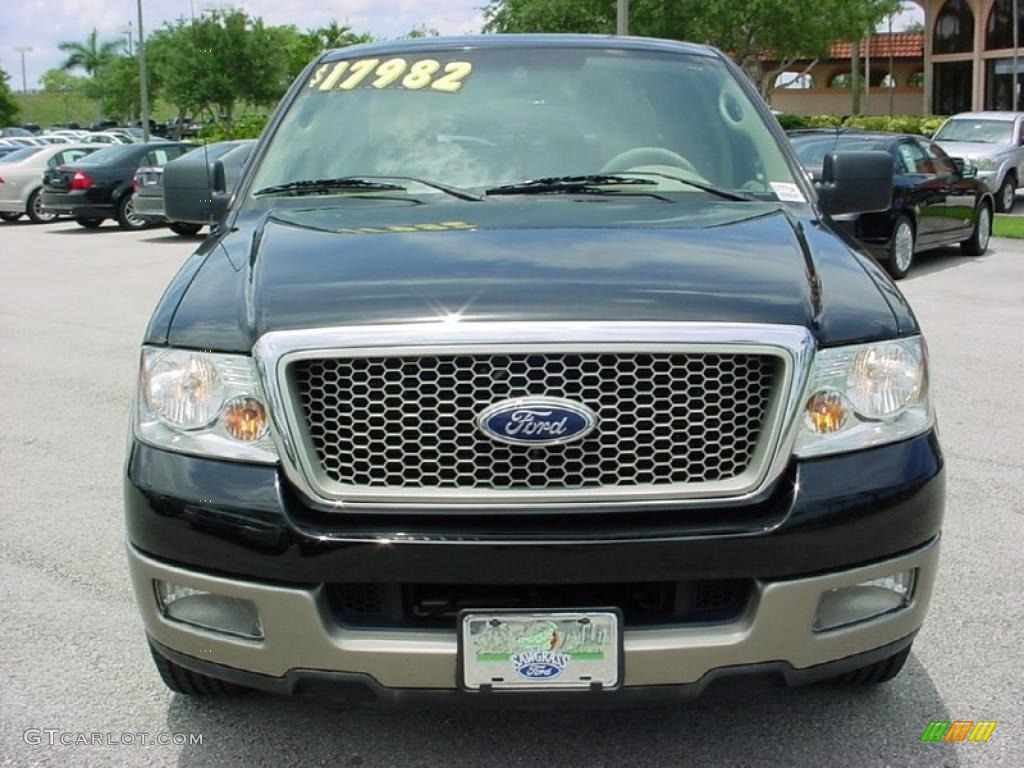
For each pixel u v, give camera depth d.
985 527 4.81
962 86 42.31
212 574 2.69
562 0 30.03
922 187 12.50
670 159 3.99
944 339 8.81
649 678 2.62
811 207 3.82
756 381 2.67
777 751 3.12
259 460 2.68
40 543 4.76
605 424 2.61
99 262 15.34
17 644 3.82
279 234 3.37
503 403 2.58
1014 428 6.31
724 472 2.66
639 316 2.63
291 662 2.66
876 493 2.69
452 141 4.05
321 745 3.17
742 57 32.56
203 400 2.75
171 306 2.99
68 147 23.55
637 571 2.57
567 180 3.86
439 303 2.68
